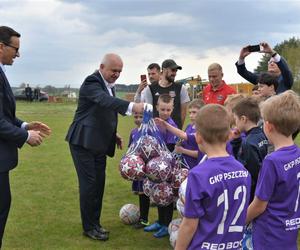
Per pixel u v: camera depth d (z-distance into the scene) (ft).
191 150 16.01
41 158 38.52
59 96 183.32
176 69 22.62
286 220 9.84
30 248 16.67
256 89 19.44
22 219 20.27
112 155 18.54
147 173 15.40
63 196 24.73
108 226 19.31
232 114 13.66
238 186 8.92
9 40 13.93
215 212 8.69
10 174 31.12
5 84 14.19
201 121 9.10
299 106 9.93
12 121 15.05
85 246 16.90
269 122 10.05
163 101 17.92
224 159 8.98
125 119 92.89
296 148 10.04
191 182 8.65
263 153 12.92
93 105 17.28
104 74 17.31
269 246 9.88
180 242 8.79
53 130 63.05
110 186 27.43
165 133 17.94
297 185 9.86
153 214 20.97
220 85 23.63
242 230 9.11
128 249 16.62
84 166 17.42
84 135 17.19
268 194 9.67
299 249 16.42
